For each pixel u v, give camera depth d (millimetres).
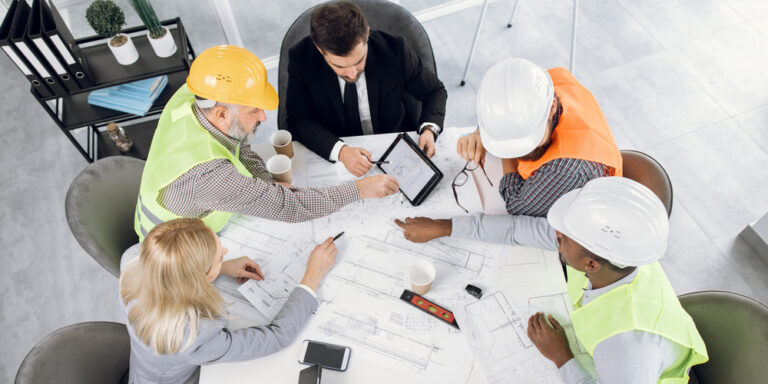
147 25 2256
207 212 1543
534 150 1419
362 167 1682
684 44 3178
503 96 1285
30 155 2873
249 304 1427
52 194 2713
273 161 1658
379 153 1775
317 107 1930
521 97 1268
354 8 1500
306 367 1298
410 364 1287
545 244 1440
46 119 3029
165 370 1296
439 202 1631
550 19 3395
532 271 1452
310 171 1750
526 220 1480
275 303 1424
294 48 1801
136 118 2812
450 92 3064
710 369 1304
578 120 1381
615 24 3330
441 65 3201
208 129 1458
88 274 2414
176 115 1465
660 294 1148
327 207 1547
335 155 1747
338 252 1515
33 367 1232
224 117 1418
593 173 1363
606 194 1072
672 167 2639
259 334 1286
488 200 1635
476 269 1463
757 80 2971
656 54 3143
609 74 3072
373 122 1996
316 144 1771
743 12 3307
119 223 1696
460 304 1390
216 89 1351
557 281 1428
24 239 2541
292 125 1871
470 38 3328
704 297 1312
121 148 2613
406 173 1667
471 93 3051
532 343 1310
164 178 1384
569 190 1376
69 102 2482
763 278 2268
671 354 1113
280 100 2109
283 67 2033
